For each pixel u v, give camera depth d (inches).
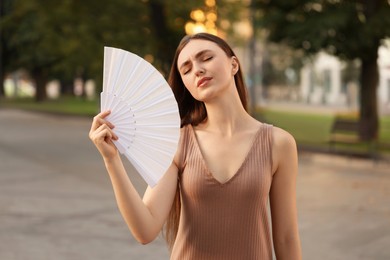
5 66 2010.3
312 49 752.3
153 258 265.3
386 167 584.4
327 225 326.0
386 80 1829.5
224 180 84.9
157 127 76.6
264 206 86.5
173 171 86.9
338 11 714.8
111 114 77.0
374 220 339.6
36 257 263.6
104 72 77.1
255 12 793.6
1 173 516.7
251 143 86.4
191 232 85.6
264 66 2454.5
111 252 273.1
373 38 722.2
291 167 87.8
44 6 1082.7
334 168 574.2
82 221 331.6
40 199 395.5
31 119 1273.4
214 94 85.4
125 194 79.2
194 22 1009.5
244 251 84.7
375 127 791.7
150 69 76.6
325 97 2335.1
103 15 1059.3
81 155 652.7
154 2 1001.5
